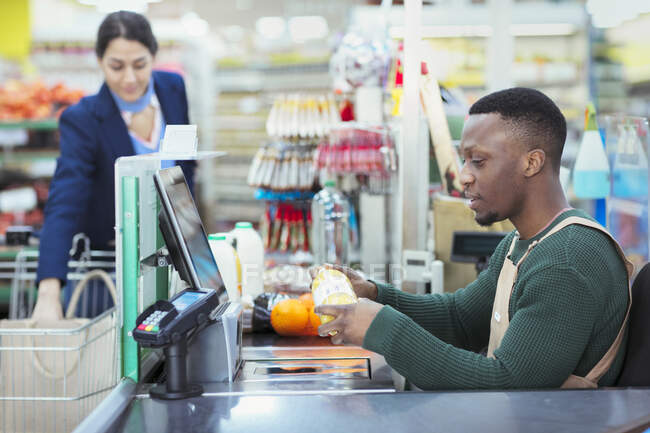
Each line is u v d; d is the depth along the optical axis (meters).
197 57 6.21
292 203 3.70
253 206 6.04
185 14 6.28
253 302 2.29
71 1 6.16
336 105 3.76
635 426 1.23
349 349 1.98
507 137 1.52
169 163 2.14
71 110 3.48
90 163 3.45
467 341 1.95
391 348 1.45
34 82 5.99
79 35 6.03
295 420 1.28
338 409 1.33
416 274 2.40
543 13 5.71
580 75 5.74
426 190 2.69
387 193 3.27
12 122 5.57
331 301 1.54
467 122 1.60
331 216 3.24
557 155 1.56
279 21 6.28
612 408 1.30
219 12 6.26
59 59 6.04
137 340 1.36
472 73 5.58
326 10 6.24
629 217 2.39
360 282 1.94
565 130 1.57
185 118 3.98
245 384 1.58
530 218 1.57
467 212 2.55
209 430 1.24
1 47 6.03
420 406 1.33
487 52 5.58
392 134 3.09
